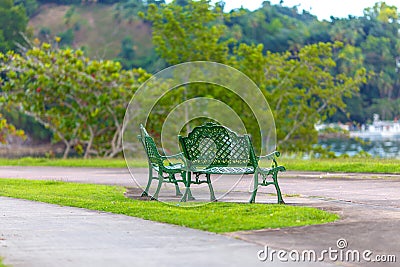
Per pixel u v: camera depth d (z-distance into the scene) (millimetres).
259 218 8922
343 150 42000
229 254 6945
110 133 28859
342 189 12656
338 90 33750
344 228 8227
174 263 6590
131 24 56125
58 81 27969
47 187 14078
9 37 51812
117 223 8930
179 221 8828
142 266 6492
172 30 31844
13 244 7578
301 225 8422
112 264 6590
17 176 17625
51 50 31406
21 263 6660
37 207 10688
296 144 32906
